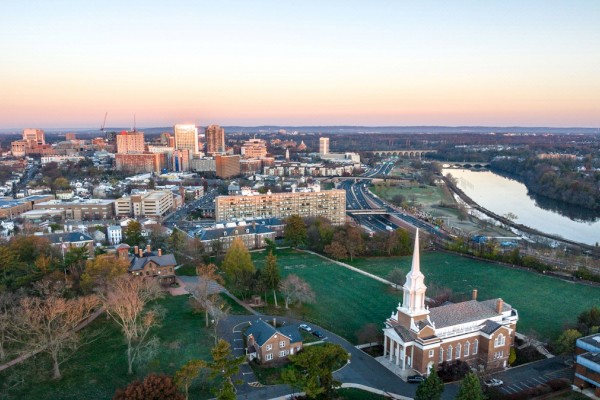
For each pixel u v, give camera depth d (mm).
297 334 125562
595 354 108688
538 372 116625
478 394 88875
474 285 182750
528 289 178250
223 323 142250
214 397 101812
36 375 110375
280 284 160250
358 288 178125
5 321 118938
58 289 135875
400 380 111375
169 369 113500
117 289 131000
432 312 120625
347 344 130125
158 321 140125
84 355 120438
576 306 160500
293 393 103750
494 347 118375
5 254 151125
